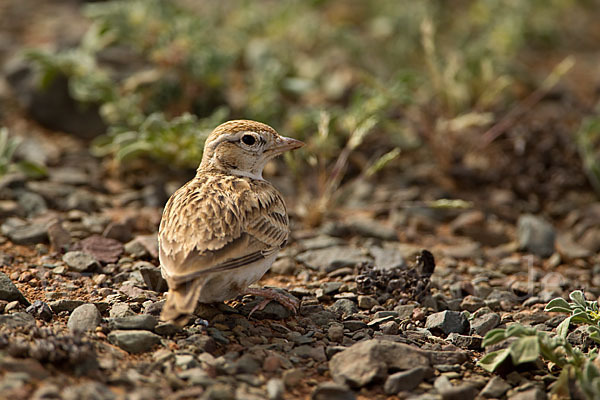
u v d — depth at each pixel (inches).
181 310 295.0
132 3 643.5
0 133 530.6
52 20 866.8
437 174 591.8
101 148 575.2
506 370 327.6
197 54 613.0
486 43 734.5
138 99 598.9
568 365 317.1
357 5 908.6
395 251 468.1
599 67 808.3
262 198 354.0
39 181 527.2
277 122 619.2
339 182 577.9
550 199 562.9
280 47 757.9
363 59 761.6
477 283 437.4
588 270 468.4
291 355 331.0
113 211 502.6
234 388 298.8
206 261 310.5
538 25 828.0
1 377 282.4
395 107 643.5
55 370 295.3
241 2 828.0
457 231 515.5
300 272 441.1
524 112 663.8
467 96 658.8
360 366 315.3
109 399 277.3
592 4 978.7
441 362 334.3
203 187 354.9
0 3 929.5
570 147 599.8
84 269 409.4
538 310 404.2
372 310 388.2
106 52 671.8
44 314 346.6
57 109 619.5
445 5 857.5
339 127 613.0
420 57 752.3
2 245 436.5
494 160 596.7
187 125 531.2
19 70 644.7
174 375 300.7
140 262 425.4
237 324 352.5
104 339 328.8
